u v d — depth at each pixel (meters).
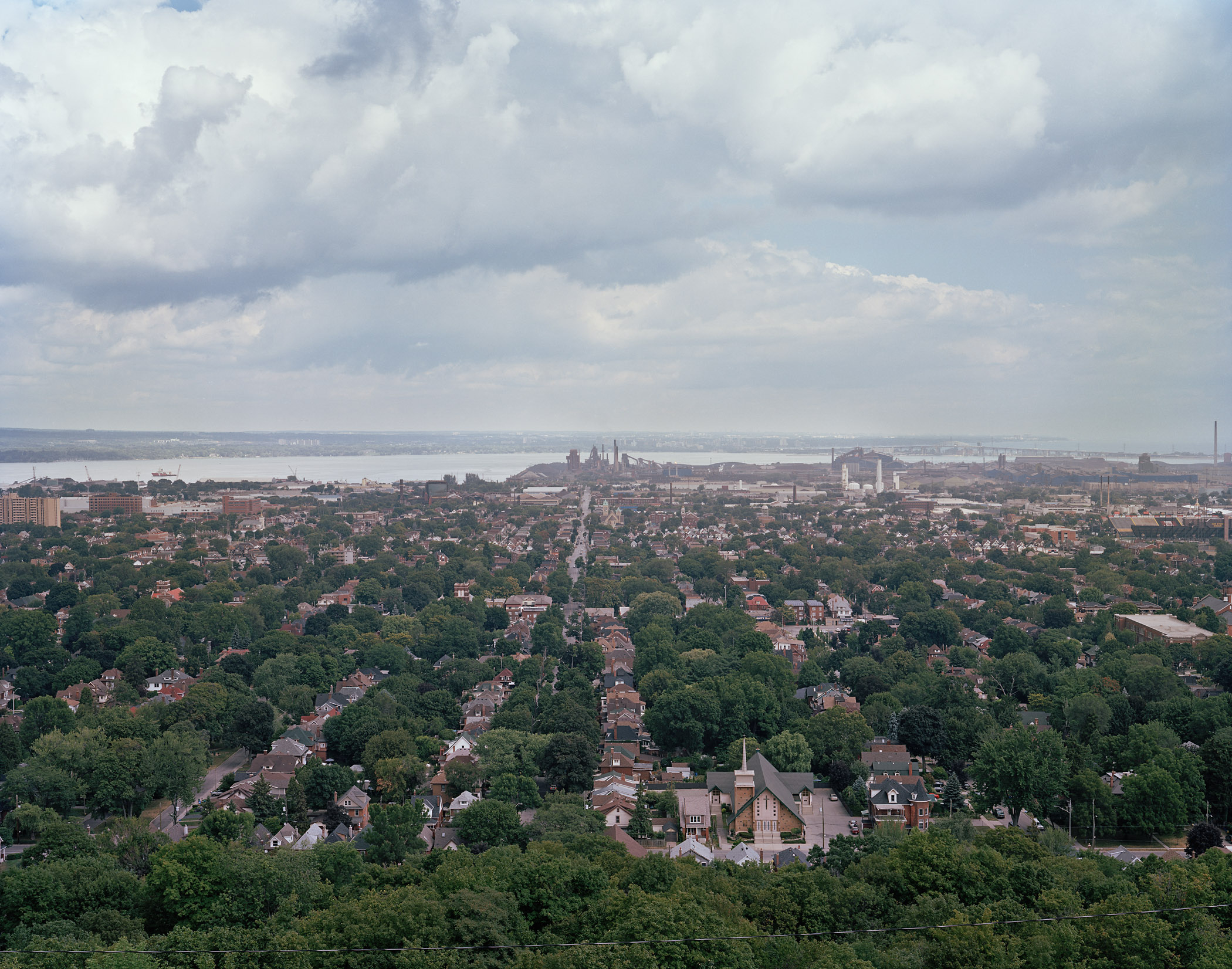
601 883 162.25
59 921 155.00
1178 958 139.25
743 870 177.38
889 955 139.75
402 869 173.38
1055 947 140.38
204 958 139.50
